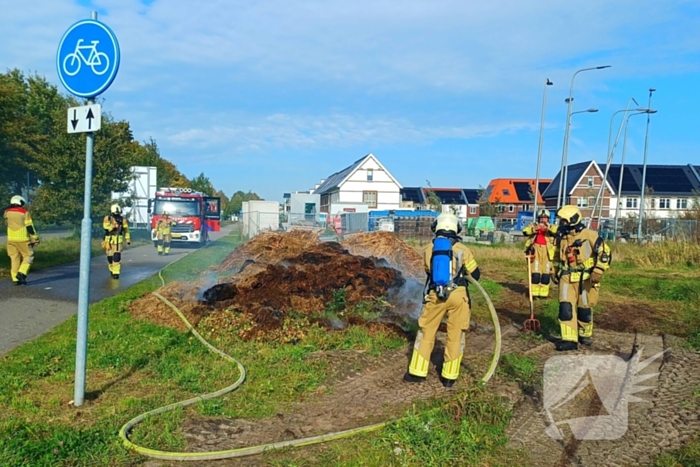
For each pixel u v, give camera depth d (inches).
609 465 168.7
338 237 866.8
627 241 1309.1
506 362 267.1
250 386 233.9
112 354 267.4
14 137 1841.8
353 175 2709.2
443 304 235.8
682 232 1004.6
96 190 1067.9
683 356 284.5
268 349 289.3
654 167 2920.8
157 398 216.2
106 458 167.3
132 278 569.9
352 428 194.2
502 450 177.8
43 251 778.2
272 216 1382.9
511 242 1443.2
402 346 300.4
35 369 245.9
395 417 203.2
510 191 3346.5
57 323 345.1
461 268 239.1
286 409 213.3
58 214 1050.1
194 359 270.2
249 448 174.7
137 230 1408.7
